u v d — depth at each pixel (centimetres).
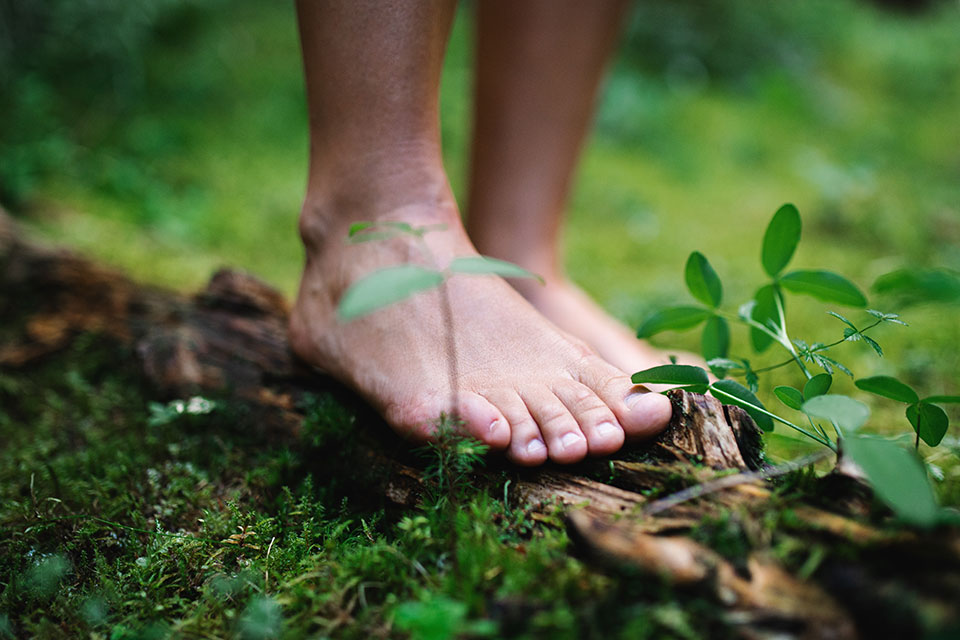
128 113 140
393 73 49
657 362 65
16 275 70
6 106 128
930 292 37
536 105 69
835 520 36
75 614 41
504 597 35
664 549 35
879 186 144
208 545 45
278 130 149
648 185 147
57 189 114
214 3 177
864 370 69
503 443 44
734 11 214
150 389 62
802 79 208
